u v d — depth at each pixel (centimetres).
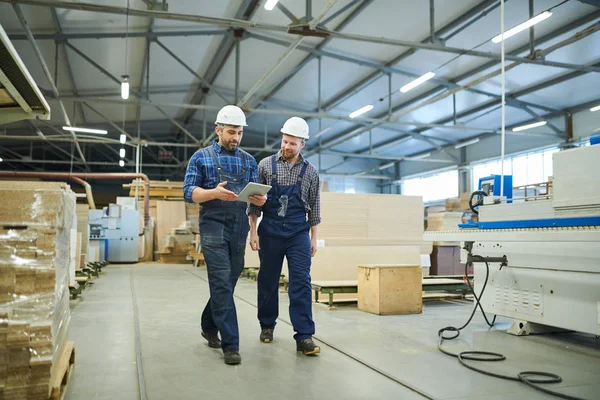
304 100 1502
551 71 1172
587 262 310
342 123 1759
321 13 730
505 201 391
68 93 1300
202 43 1106
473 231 374
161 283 771
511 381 245
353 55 1163
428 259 689
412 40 1056
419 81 979
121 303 535
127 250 1310
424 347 322
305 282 311
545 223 332
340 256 593
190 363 277
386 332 373
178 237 1352
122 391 227
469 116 1532
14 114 283
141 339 344
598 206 297
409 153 2153
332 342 334
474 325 409
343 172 2342
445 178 2016
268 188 270
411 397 219
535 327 368
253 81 1351
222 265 292
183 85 1388
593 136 318
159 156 2133
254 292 658
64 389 220
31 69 1130
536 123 1358
